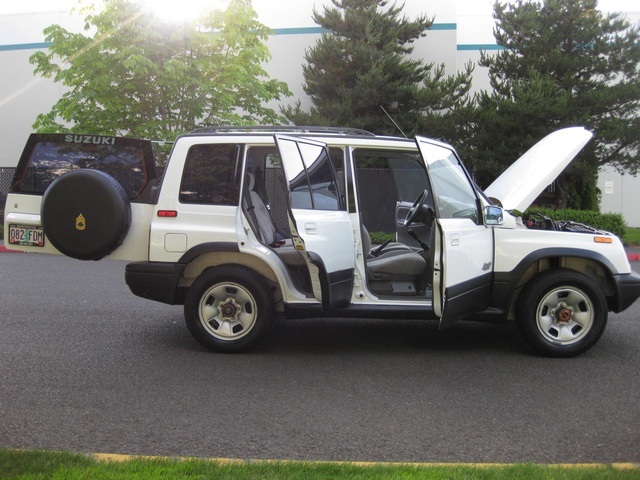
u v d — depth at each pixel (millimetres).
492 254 6609
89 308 8969
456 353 6883
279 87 19141
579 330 6676
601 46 17734
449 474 3754
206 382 5836
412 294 6812
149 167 6691
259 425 4859
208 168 6594
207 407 5219
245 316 6621
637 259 16328
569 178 18359
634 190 24219
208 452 4367
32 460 3869
